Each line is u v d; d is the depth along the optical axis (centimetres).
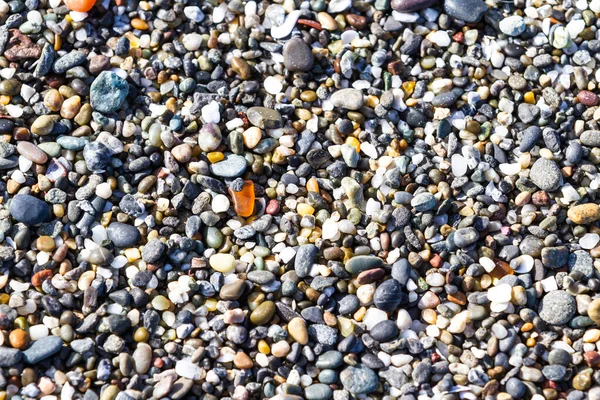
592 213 129
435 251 129
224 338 127
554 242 129
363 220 130
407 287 128
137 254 128
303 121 132
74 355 125
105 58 131
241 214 129
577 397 126
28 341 125
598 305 127
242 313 127
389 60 133
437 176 130
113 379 125
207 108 131
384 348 127
